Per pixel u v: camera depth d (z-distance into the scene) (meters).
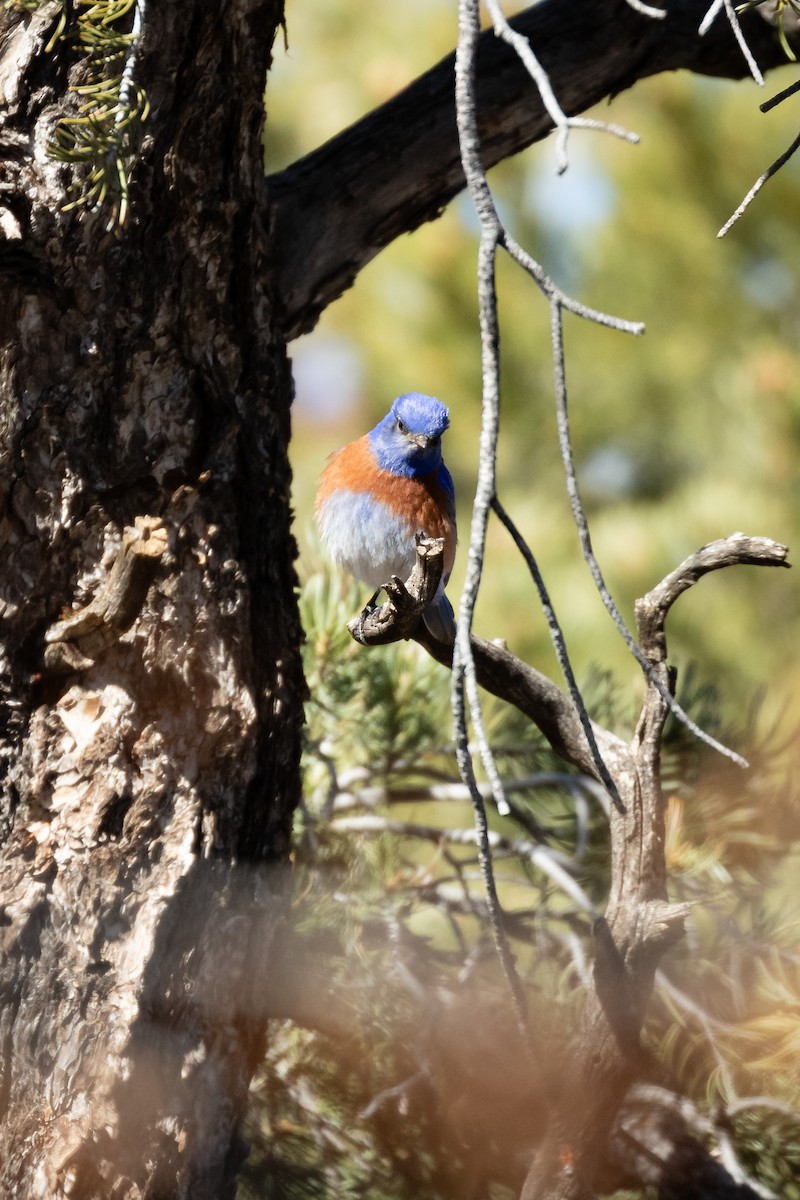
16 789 5.45
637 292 16.70
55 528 5.46
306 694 6.14
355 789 8.98
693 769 8.46
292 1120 7.08
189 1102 5.39
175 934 5.39
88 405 5.50
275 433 6.03
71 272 5.39
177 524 5.57
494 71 6.84
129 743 5.48
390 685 8.50
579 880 8.14
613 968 5.29
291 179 6.71
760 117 15.51
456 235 16.69
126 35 4.68
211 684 5.58
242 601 5.70
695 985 7.10
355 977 6.95
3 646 5.50
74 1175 5.15
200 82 5.54
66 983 5.27
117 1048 5.21
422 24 18.48
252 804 5.76
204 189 5.62
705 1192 5.65
